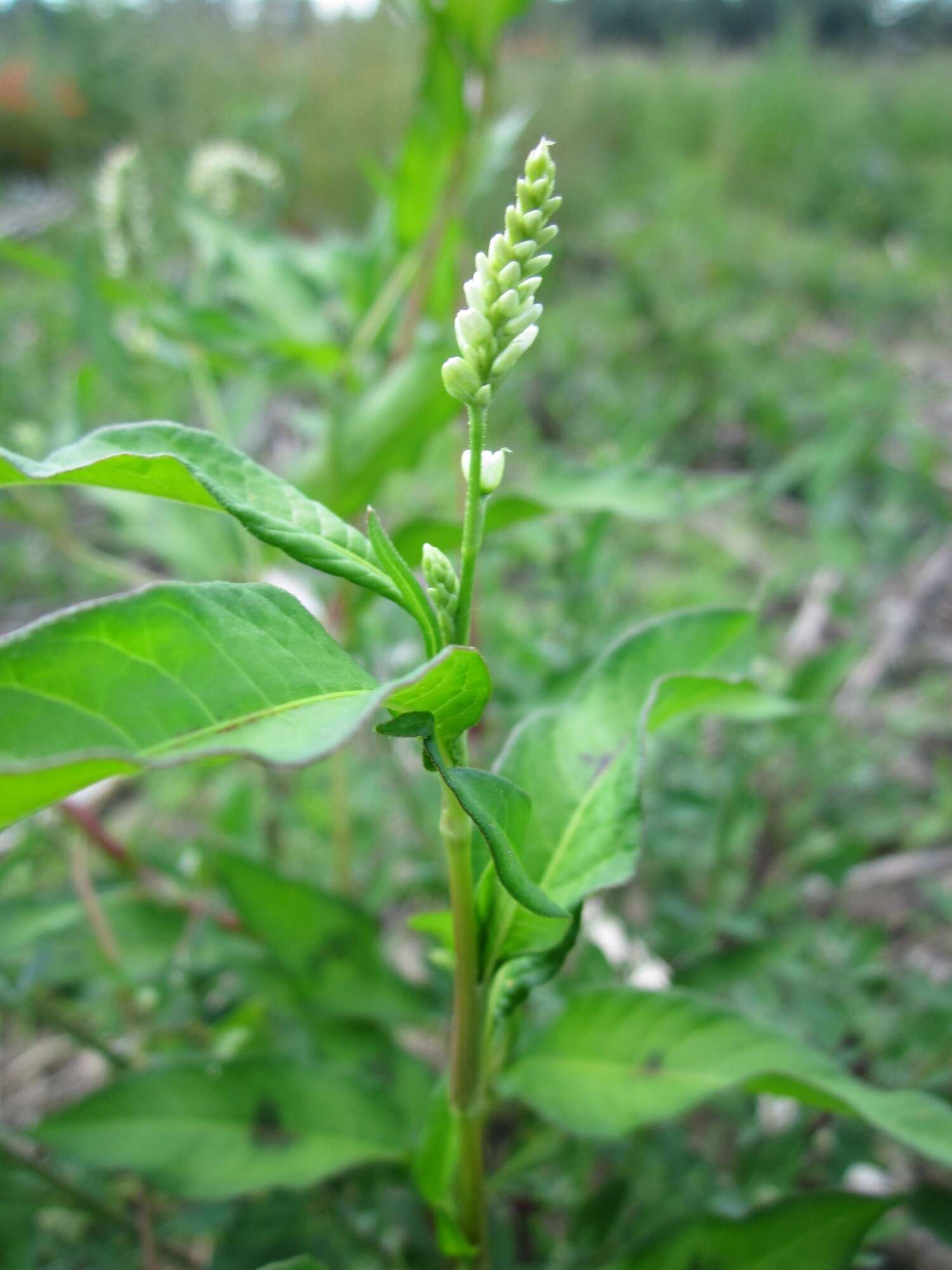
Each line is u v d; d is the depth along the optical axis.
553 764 0.15
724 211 1.27
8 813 0.09
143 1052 0.26
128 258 0.37
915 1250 0.27
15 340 0.70
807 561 0.51
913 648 0.51
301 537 0.12
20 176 1.42
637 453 0.35
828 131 1.58
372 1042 0.23
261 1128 0.20
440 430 0.30
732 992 0.28
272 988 0.24
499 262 0.11
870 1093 0.16
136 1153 0.19
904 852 0.40
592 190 1.26
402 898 0.33
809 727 0.31
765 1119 0.28
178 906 0.27
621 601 0.43
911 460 0.59
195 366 0.35
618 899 0.32
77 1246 0.23
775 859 0.34
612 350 0.76
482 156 0.34
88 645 0.10
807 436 0.68
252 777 0.38
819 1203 0.18
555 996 0.26
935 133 1.69
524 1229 0.26
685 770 0.34
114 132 1.13
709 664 0.17
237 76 1.20
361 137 1.08
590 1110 0.17
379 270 0.35
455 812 0.13
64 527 0.34
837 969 0.27
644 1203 0.24
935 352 0.95
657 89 1.66
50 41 1.45
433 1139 0.17
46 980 0.26
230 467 0.13
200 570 0.32
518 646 0.33
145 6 1.26
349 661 0.11
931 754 0.45
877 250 1.30
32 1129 0.19
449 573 0.12
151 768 0.09
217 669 0.10
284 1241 0.21
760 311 0.92
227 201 0.43
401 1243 0.22
